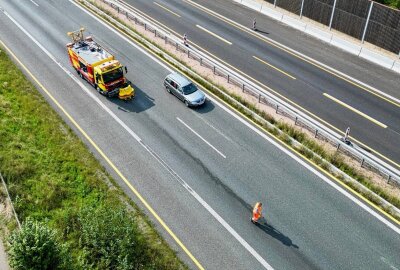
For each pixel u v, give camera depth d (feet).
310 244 67.15
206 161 83.10
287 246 66.85
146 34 129.18
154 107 98.27
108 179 78.64
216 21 139.33
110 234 64.34
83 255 63.57
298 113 96.07
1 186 75.25
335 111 97.19
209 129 91.61
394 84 107.24
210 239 67.97
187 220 71.10
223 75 109.81
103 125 92.12
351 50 121.60
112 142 87.45
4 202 72.54
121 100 100.17
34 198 73.87
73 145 86.02
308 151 83.92
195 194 75.92
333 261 64.54
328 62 116.88
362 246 66.74
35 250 56.75
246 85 101.86
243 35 130.72
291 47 124.36
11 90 102.32
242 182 78.43
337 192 76.23
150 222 70.49
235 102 98.48
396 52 116.57
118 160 82.99
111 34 129.39
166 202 74.33
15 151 83.10
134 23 135.85
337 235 68.54
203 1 153.99
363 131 91.15
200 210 72.95
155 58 117.80
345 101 100.63
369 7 117.50
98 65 98.68
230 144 87.45
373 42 121.49
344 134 90.33
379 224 70.18
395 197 74.43
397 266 63.77
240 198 75.20
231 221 71.00
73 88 104.01
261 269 63.62
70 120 93.50
